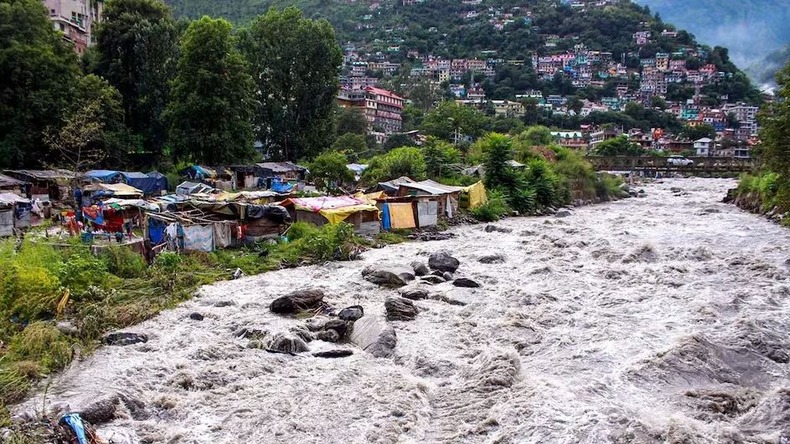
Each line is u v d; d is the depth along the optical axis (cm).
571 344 2211
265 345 2228
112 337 2264
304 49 8631
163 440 1573
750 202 6391
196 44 6819
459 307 2733
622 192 8175
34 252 2870
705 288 2934
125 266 3131
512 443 1491
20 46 5800
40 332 2122
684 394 1752
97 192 5006
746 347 2119
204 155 6975
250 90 7700
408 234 4784
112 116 6656
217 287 3109
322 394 1828
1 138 5766
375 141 12800
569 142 16912
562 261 3681
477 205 5897
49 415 1647
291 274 3428
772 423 1543
